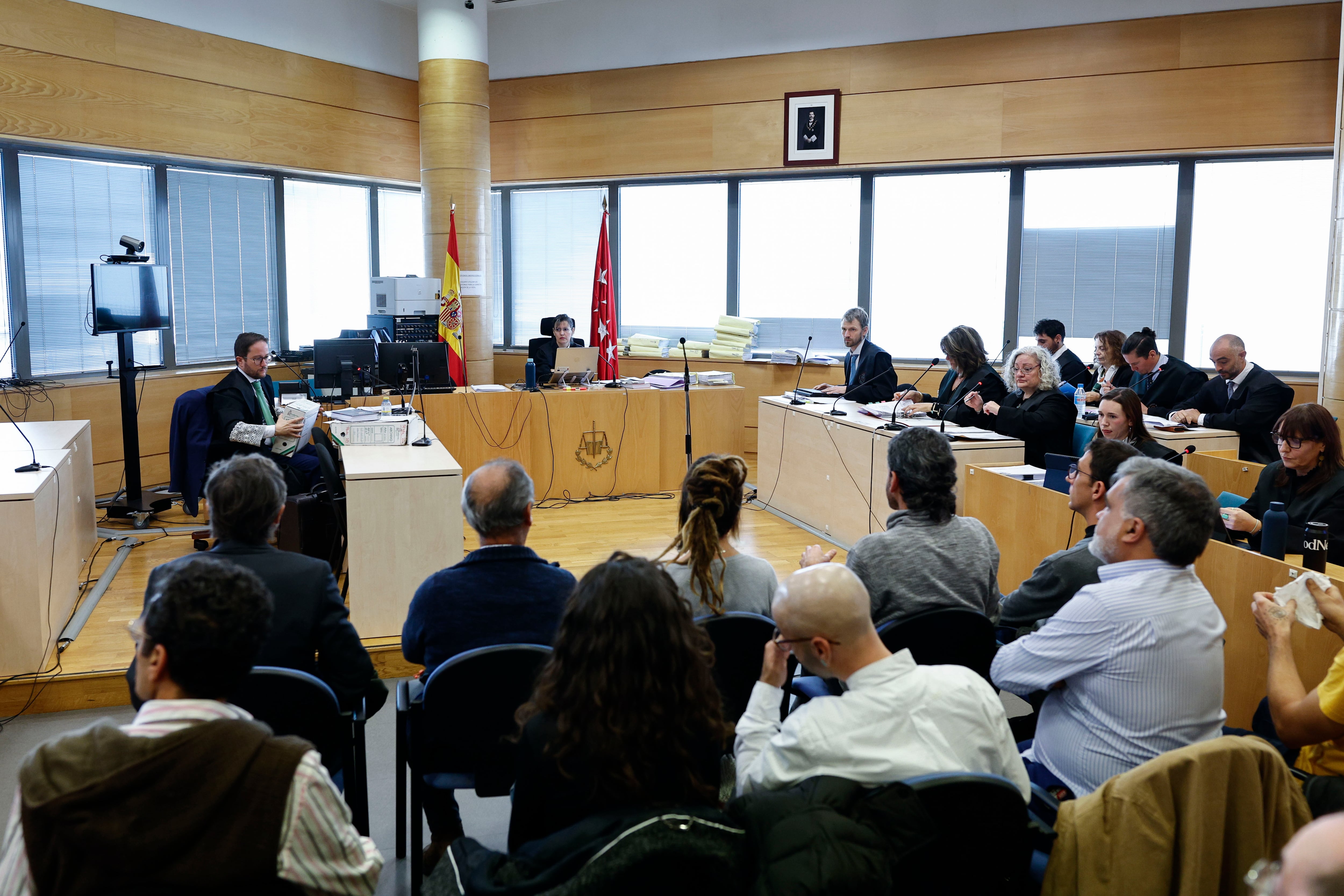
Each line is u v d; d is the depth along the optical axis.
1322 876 0.77
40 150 6.11
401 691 2.45
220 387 5.08
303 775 1.23
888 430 4.89
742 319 7.91
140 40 6.36
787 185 7.79
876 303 7.68
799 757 1.57
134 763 1.19
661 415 6.78
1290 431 3.19
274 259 7.53
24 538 3.39
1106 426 3.78
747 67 7.52
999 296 7.35
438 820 2.41
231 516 2.27
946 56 7.02
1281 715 1.92
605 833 1.28
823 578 1.62
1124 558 1.94
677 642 1.39
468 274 7.57
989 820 1.52
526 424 6.52
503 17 8.11
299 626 2.22
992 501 4.23
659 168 7.85
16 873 1.19
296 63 7.26
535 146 8.17
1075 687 1.93
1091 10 6.65
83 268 6.41
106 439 6.43
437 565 3.93
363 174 7.79
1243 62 6.40
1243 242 6.77
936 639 2.29
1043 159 6.95
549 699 1.42
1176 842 1.55
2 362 6.05
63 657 3.63
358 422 4.52
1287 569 2.72
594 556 5.25
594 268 8.26
